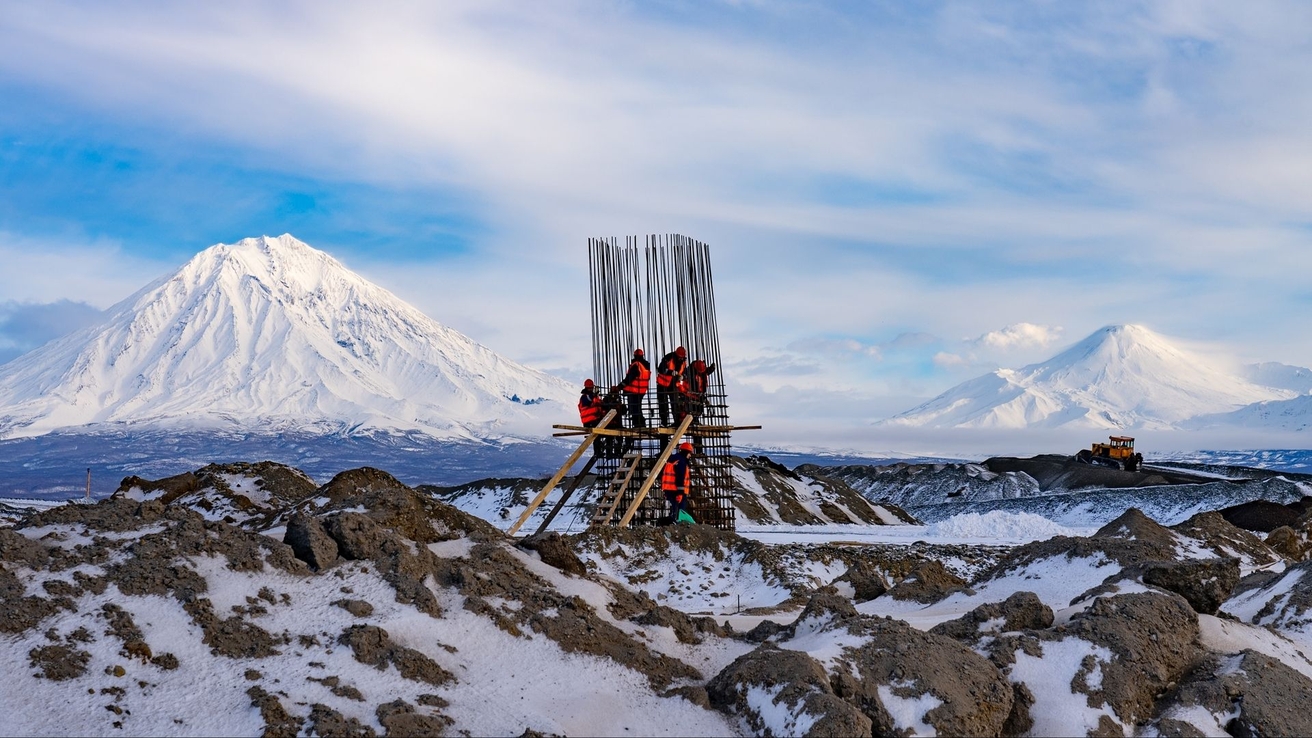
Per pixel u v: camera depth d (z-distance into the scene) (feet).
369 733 32.65
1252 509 164.14
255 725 32.37
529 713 36.11
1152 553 64.49
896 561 83.15
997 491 292.81
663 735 36.86
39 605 36.09
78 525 42.24
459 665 38.81
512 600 44.68
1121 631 45.09
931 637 42.68
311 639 37.83
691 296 102.37
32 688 32.55
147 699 33.27
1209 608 52.01
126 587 38.11
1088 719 40.83
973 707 39.34
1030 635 45.06
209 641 36.55
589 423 90.33
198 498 83.46
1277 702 42.91
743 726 38.34
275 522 72.23
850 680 39.09
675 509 92.84
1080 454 346.74
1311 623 55.57
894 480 330.54
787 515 169.17
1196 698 43.06
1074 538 68.59
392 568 43.55
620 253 102.68
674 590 74.84
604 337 100.78
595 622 44.34
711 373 100.32
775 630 48.62
